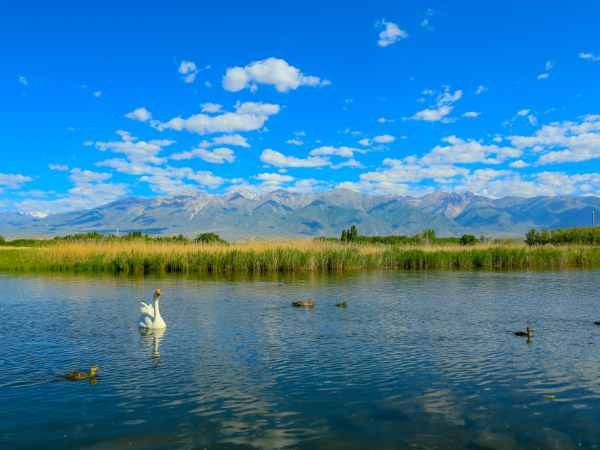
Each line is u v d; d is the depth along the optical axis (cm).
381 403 964
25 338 1544
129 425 858
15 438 803
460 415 902
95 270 4159
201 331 1655
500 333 1614
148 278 3472
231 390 1044
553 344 1451
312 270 4269
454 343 1467
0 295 2536
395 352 1360
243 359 1293
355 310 2094
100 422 872
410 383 1087
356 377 1133
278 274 3884
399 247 5253
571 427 848
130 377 1137
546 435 814
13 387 1066
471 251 4969
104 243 4962
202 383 1092
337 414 908
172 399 988
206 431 830
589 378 1123
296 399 986
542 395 1010
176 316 1944
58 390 1045
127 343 1477
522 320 1852
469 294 2630
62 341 1504
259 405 954
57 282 3172
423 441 789
